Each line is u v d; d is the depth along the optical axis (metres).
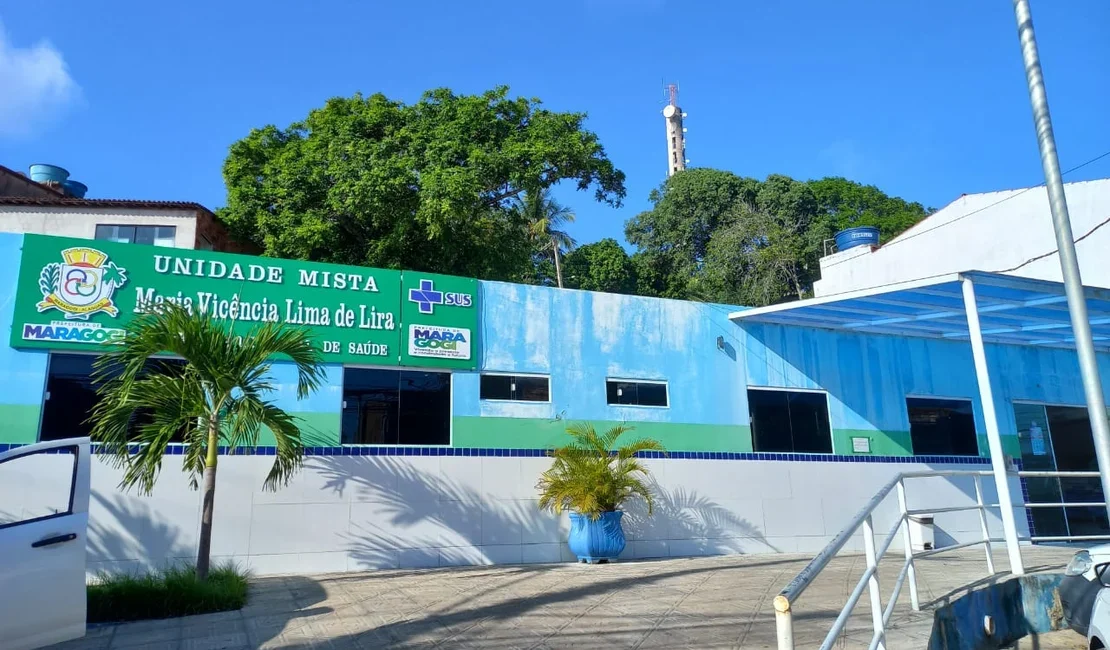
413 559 11.77
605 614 7.82
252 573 10.78
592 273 44.22
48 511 10.03
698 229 46.84
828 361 15.73
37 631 6.32
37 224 17.61
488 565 12.07
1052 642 8.41
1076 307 7.36
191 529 10.67
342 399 11.99
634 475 13.52
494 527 12.40
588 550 12.10
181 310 8.95
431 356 12.66
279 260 12.05
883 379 16.09
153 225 18.25
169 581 8.12
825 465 15.04
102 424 8.79
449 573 11.01
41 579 6.39
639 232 49.34
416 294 12.77
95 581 9.75
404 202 20.22
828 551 4.21
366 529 11.59
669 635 6.86
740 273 40.56
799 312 14.37
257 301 11.80
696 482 13.96
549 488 12.35
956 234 19.83
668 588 9.47
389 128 21.80
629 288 44.44
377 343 12.34
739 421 14.63
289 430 9.13
